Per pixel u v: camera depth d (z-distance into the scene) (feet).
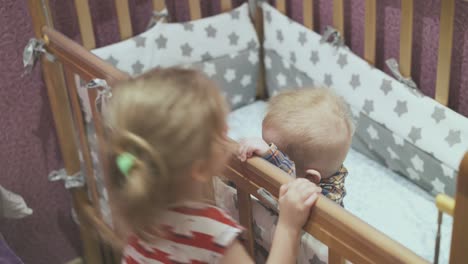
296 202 3.05
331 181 4.09
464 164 2.31
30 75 5.57
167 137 2.68
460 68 4.99
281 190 3.15
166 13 5.90
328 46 5.79
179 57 6.08
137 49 5.78
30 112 5.72
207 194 3.90
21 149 5.82
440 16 4.85
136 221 2.86
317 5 6.11
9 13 5.24
